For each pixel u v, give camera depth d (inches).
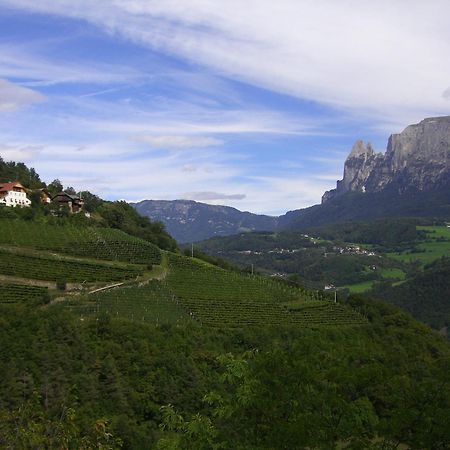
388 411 975.6
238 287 5703.7
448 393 879.7
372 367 990.4
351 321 5364.2
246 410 981.2
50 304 3961.6
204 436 978.1
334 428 914.7
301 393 959.0
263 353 1055.6
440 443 851.4
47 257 4992.6
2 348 2682.1
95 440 912.9
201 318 4333.2
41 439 834.2
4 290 4010.8
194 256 7662.4
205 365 3171.8
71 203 7357.3
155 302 4463.6
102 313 3843.5
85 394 2571.4
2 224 5585.6
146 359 3058.6
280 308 5310.0
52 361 2699.3
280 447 880.9
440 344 5167.3
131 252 5866.1
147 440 2332.7
